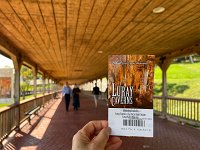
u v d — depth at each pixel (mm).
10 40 8812
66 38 8516
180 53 11094
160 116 13430
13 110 9609
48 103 24906
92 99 33312
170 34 7934
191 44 9750
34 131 9758
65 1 4988
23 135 8969
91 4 5164
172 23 6613
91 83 49844
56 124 11523
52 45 9836
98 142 999
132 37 8352
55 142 7867
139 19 6234
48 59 14719
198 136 8578
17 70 10617
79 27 7039
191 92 25266
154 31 7523
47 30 7387
